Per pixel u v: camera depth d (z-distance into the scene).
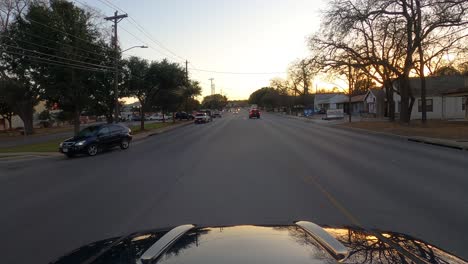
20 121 67.56
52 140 35.66
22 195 10.28
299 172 12.27
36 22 27.67
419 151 18.36
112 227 6.77
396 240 2.70
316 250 2.25
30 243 6.09
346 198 8.58
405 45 35.81
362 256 2.22
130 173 13.19
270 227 2.81
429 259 2.30
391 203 8.09
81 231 6.62
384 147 20.38
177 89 51.69
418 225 6.51
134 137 34.94
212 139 27.53
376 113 61.66
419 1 32.34
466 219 6.85
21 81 34.41
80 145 20.78
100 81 33.59
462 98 49.69
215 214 7.36
